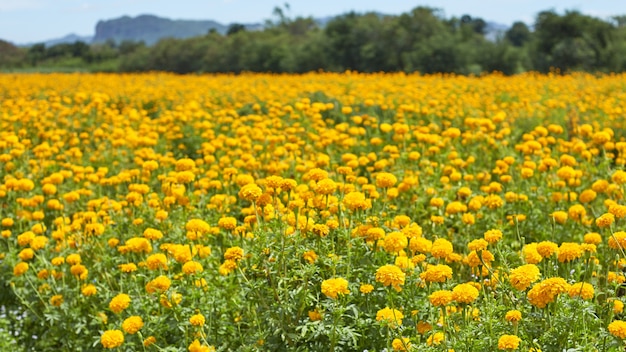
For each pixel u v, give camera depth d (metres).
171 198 5.96
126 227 6.20
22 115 11.55
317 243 4.16
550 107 11.59
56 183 6.88
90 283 5.15
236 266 4.07
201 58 69.31
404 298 3.82
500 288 3.88
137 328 3.95
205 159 7.80
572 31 47.09
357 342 3.79
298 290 3.82
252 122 12.34
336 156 8.43
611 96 14.94
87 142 10.44
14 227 6.67
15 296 5.65
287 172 7.53
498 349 3.15
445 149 8.73
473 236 5.62
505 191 6.99
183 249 4.39
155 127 10.77
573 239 5.50
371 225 4.46
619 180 5.34
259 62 59.53
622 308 3.63
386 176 4.95
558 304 3.44
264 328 3.99
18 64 90.94
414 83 19.64
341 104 13.01
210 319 4.05
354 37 53.84
